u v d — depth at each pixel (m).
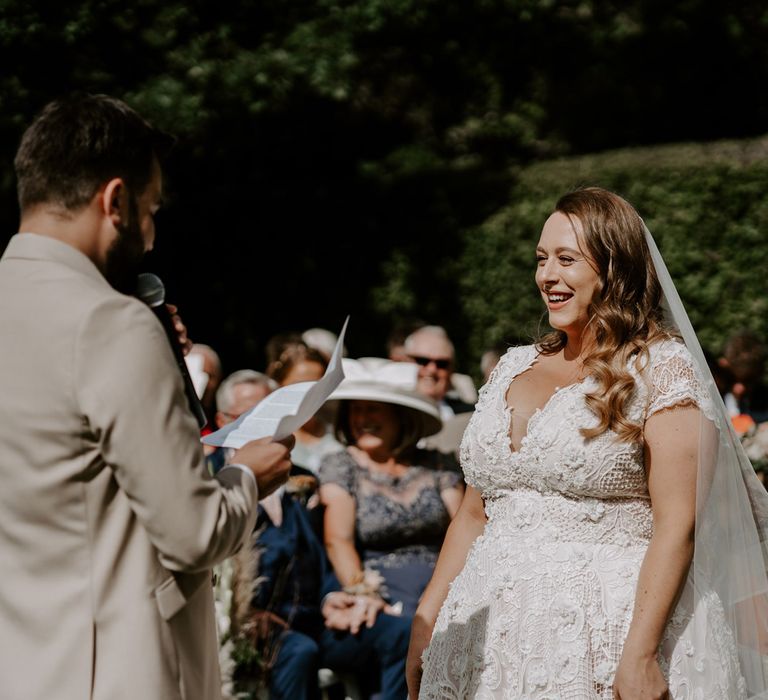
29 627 2.07
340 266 11.84
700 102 14.96
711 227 11.05
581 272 2.87
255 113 10.23
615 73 14.84
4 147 8.71
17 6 8.28
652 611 2.62
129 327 2.05
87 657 2.05
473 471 2.97
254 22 10.04
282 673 4.21
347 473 4.82
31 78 8.55
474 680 2.80
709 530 2.72
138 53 9.23
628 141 15.15
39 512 2.06
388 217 11.86
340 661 4.45
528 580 2.78
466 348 11.72
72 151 2.12
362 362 5.96
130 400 2.00
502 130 15.02
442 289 11.77
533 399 2.93
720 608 2.75
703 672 2.68
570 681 2.67
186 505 2.02
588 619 2.71
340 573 4.64
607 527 2.78
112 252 2.18
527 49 14.19
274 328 11.87
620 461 2.74
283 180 11.96
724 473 2.80
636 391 2.75
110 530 2.07
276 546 4.47
